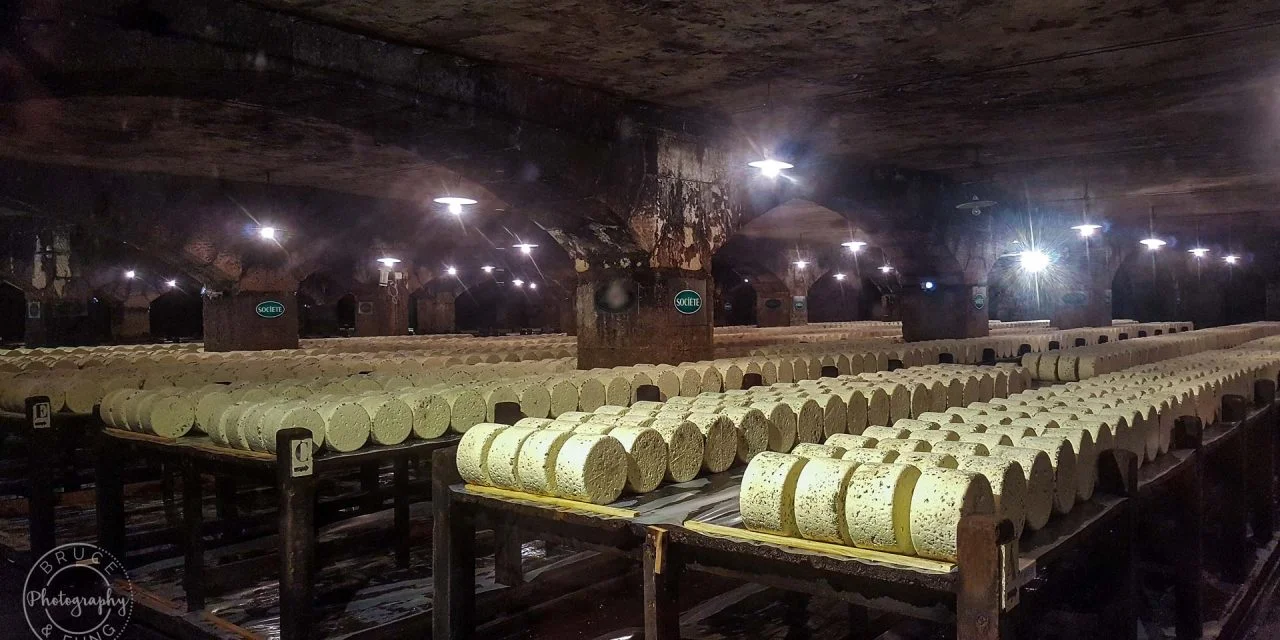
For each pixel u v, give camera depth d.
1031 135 9.33
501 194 7.80
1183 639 4.67
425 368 8.35
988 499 2.77
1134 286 26.56
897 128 8.88
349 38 5.66
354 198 14.52
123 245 18.80
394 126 6.47
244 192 12.95
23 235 17.36
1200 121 8.70
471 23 5.55
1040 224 15.88
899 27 5.67
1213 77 7.03
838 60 6.42
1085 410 4.63
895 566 2.64
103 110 8.20
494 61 6.44
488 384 5.84
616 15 5.39
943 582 2.54
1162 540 5.43
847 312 31.62
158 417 5.19
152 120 8.70
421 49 6.06
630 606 5.13
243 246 12.94
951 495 2.64
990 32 5.81
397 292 19.66
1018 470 3.01
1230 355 9.07
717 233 8.78
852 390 5.22
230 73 5.25
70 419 6.36
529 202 7.86
